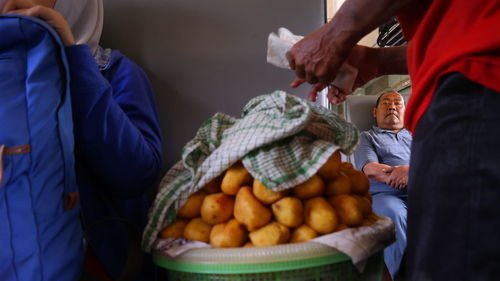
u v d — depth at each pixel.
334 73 0.65
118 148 0.70
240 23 1.08
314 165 0.59
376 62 0.82
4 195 0.52
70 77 0.67
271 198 0.59
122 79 0.91
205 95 1.08
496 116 0.37
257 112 0.69
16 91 0.54
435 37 0.46
